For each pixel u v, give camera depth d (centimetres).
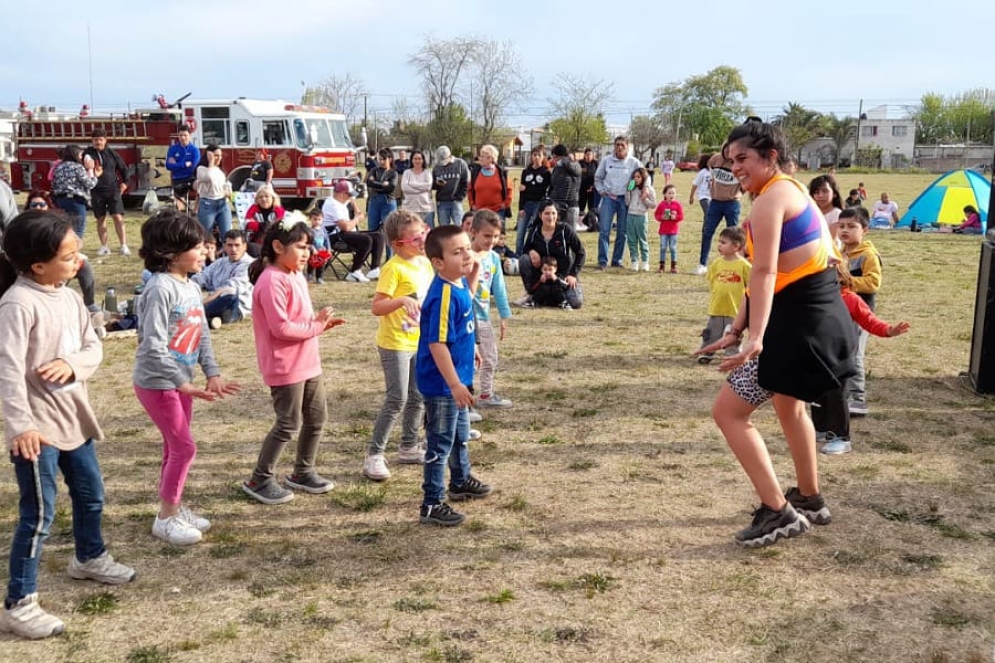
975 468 502
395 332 480
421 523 434
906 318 941
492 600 355
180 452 402
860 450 531
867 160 8288
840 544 404
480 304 595
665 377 707
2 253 325
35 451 310
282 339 436
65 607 352
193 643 324
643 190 1273
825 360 376
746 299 411
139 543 411
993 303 636
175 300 389
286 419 448
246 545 410
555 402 639
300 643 325
